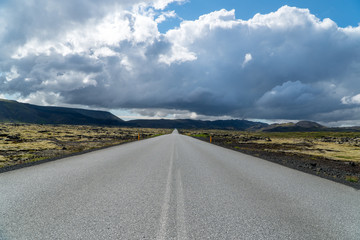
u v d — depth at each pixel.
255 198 5.03
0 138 33.78
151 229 3.22
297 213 4.14
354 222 3.79
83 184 5.96
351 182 7.65
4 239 2.82
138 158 12.31
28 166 9.14
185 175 7.61
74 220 3.49
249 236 3.10
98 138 45.66
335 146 38.38
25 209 3.96
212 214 3.93
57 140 34.97
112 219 3.56
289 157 17.59
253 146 31.50
